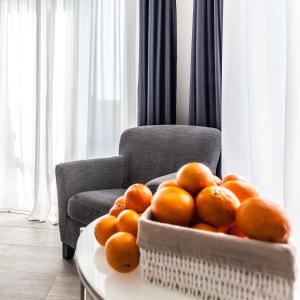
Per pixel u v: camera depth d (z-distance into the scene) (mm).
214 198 522
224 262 464
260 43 1651
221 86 2023
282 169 1624
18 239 2213
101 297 502
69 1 2646
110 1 2559
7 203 2967
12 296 1468
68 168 1817
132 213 639
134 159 2119
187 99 2447
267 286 434
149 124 2361
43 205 2773
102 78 2602
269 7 1618
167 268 519
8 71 2873
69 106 2697
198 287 490
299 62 1398
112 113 2635
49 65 2695
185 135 1966
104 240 690
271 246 433
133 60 2572
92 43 2580
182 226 535
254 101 1681
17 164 2936
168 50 2307
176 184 611
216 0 2020
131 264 576
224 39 1896
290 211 1419
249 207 470
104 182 1985
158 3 2299
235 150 1901
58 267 1770
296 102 1414
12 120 2910
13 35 2846
